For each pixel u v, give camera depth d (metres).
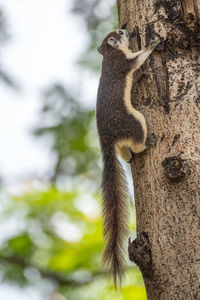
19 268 17.03
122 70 10.76
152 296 8.00
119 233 9.82
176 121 8.59
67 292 16.52
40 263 17.17
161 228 8.06
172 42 9.07
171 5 9.22
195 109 8.59
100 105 10.95
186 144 8.37
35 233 17.64
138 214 8.53
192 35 8.95
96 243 17.00
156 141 8.65
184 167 8.12
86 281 16.58
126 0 9.88
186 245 7.79
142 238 8.12
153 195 8.34
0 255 17.19
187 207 7.97
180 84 8.84
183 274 7.69
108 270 9.34
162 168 8.39
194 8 8.88
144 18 9.46
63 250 17.17
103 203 10.33
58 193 18.56
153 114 8.90
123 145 10.41
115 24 17.55
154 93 9.00
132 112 9.66
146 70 9.21
